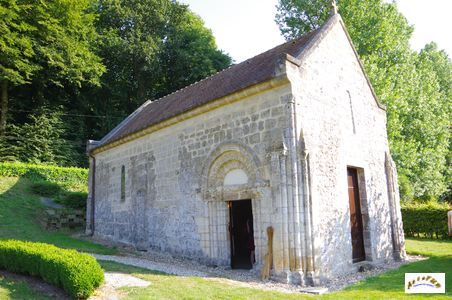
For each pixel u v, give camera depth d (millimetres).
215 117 11625
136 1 33844
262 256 9656
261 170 9922
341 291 8016
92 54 29500
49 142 28000
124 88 34625
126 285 7988
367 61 19438
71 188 24828
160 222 13688
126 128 18969
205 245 11406
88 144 19938
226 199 10867
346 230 10781
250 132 10391
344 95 12141
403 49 21531
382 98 19281
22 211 19703
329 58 11641
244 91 10391
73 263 7387
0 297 7238
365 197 12289
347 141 11758
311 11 23188
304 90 10086
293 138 9328
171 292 7402
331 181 10523
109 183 17906
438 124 23703
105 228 17812
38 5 24969
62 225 20609
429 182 23422
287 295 7348
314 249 9031
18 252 8906
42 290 7742
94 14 30312
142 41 32844
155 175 14273
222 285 8180
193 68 34312
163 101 18672
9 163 23703
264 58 12875
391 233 13359
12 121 28641
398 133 20250
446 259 12094
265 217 9648
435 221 19594
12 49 23797
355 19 20812
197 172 12117
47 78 28203
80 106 32594
